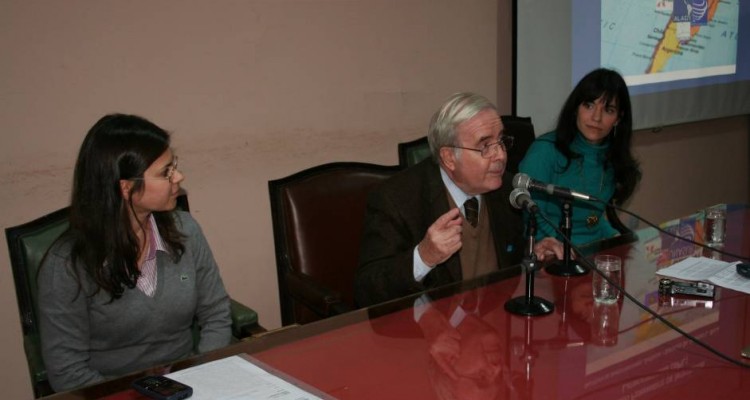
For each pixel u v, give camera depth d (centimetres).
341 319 133
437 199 175
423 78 287
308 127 257
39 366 146
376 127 277
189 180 232
